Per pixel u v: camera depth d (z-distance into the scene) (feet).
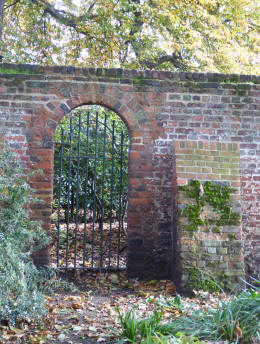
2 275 12.42
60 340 12.25
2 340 12.07
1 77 19.99
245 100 20.99
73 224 35.78
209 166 19.27
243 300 12.26
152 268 20.21
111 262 25.26
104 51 45.73
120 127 30.45
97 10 42.78
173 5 42.91
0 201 13.89
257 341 10.99
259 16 50.29
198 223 18.15
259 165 20.83
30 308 13.17
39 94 20.13
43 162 19.88
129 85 20.61
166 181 20.49
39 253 19.43
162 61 46.73
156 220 20.36
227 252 18.04
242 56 44.55
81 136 30.19
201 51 43.21
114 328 13.07
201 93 20.85
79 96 20.31
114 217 36.06
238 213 18.56
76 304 15.76
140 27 44.78
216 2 46.88
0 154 15.16
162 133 20.61
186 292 17.48
